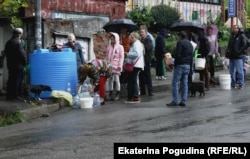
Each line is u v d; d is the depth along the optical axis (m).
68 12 23.05
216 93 19.36
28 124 14.28
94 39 20.38
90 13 23.97
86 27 20.25
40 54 17.39
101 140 11.41
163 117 14.10
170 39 30.67
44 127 13.55
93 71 17.16
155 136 11.54
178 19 31.81
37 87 16.81
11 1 15.40
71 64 17.61
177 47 16.00
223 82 20.64
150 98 18.52
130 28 19.48
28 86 16.80
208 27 21.59
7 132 13.21
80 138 11.77
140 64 17.39
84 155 10.16
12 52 16.89
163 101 17.59
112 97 18.28
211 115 14.15
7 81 17.38
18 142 11.78
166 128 12.46
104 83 17.39
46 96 17.23
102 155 10.09
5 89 18.94
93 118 14.50
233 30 20.75
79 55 18.42
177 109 15.52
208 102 16.91
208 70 21.16
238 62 20.75
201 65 19.81
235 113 14.36
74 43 18.41
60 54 17.38
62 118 14.86
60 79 17.39
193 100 17.52
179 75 16.11
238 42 20.61
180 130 12.12
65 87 17.45
